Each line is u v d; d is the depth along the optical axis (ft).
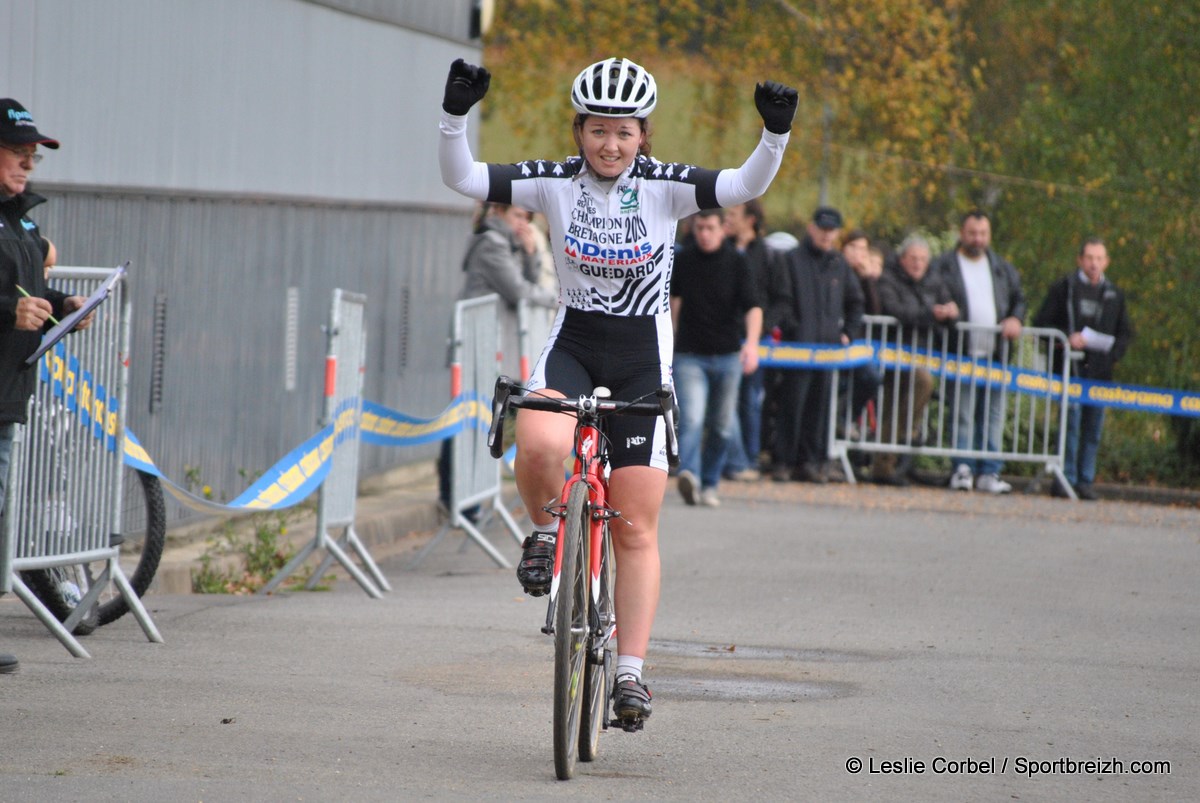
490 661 67.26
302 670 64.28
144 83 91.04
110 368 67.26
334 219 118.42
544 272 142.31
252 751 51.34
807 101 236.43
